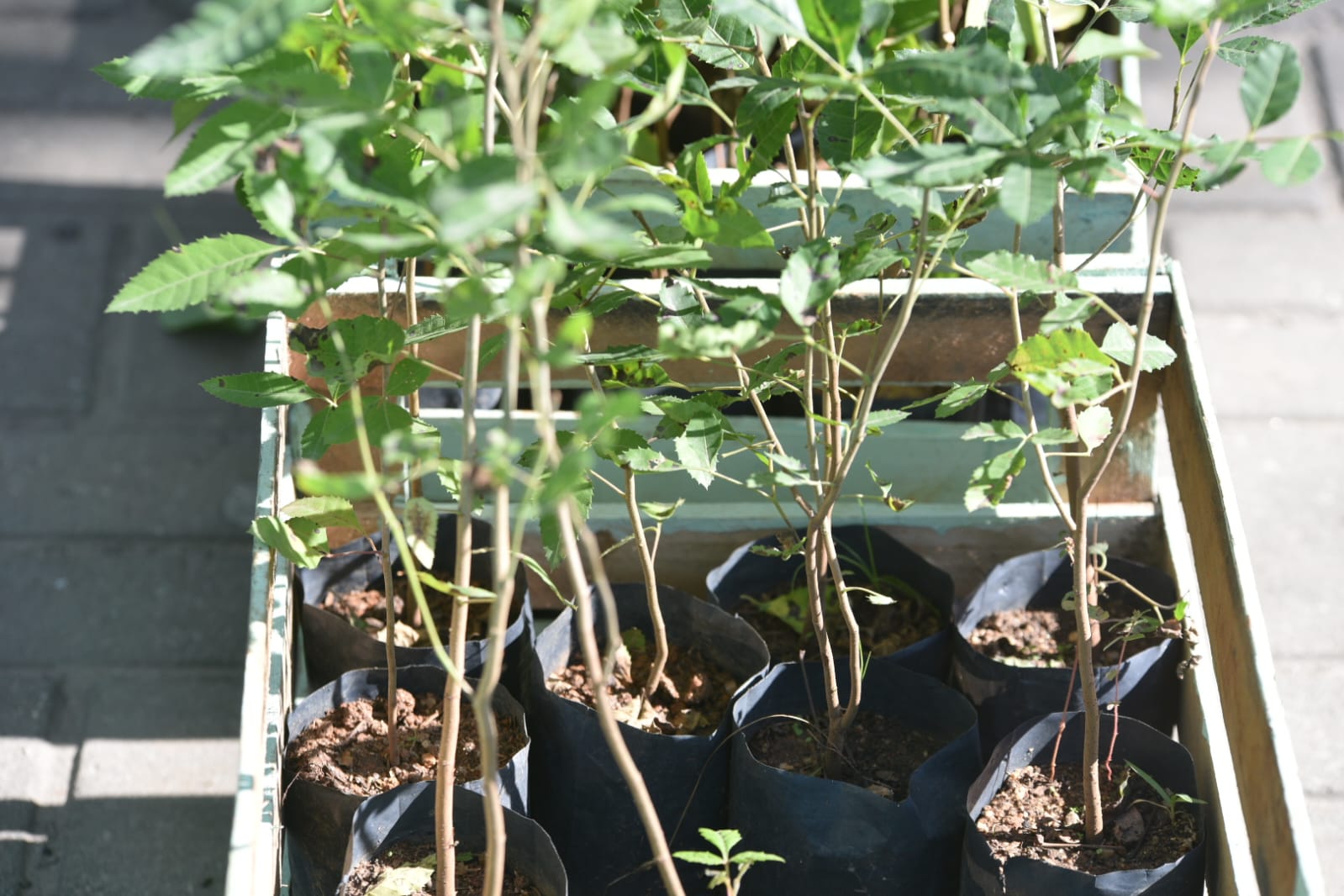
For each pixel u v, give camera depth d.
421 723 1.47
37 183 3.45
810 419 1.21
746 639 1.54
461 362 1.72
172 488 2.81
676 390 1.74
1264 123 0.90
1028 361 1.06
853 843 1.35
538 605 1.76
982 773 1.35
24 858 2.15
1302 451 2.87
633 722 1.49
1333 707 2.40
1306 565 2.65
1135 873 1.23
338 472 1.72
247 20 0.72
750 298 0.98
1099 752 1.41
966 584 1.76
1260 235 3.35
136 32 3.88
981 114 0.91
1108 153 1.18
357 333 1.19
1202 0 0.92
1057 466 1.74
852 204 1.77
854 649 1.34
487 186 0.74
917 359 1.68
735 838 1.09
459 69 0.89
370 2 0.79
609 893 1.49
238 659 2.50
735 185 1.16
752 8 0.91
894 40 1.55
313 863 1.39
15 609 2.56
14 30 3.87
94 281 3.23
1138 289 1.58
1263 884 1.24
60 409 2.96
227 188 3.50
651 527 1.52
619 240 0.69
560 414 1.69
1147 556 1.71
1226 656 1.37
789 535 1.55
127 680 2.45
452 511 1.63
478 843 1.33
